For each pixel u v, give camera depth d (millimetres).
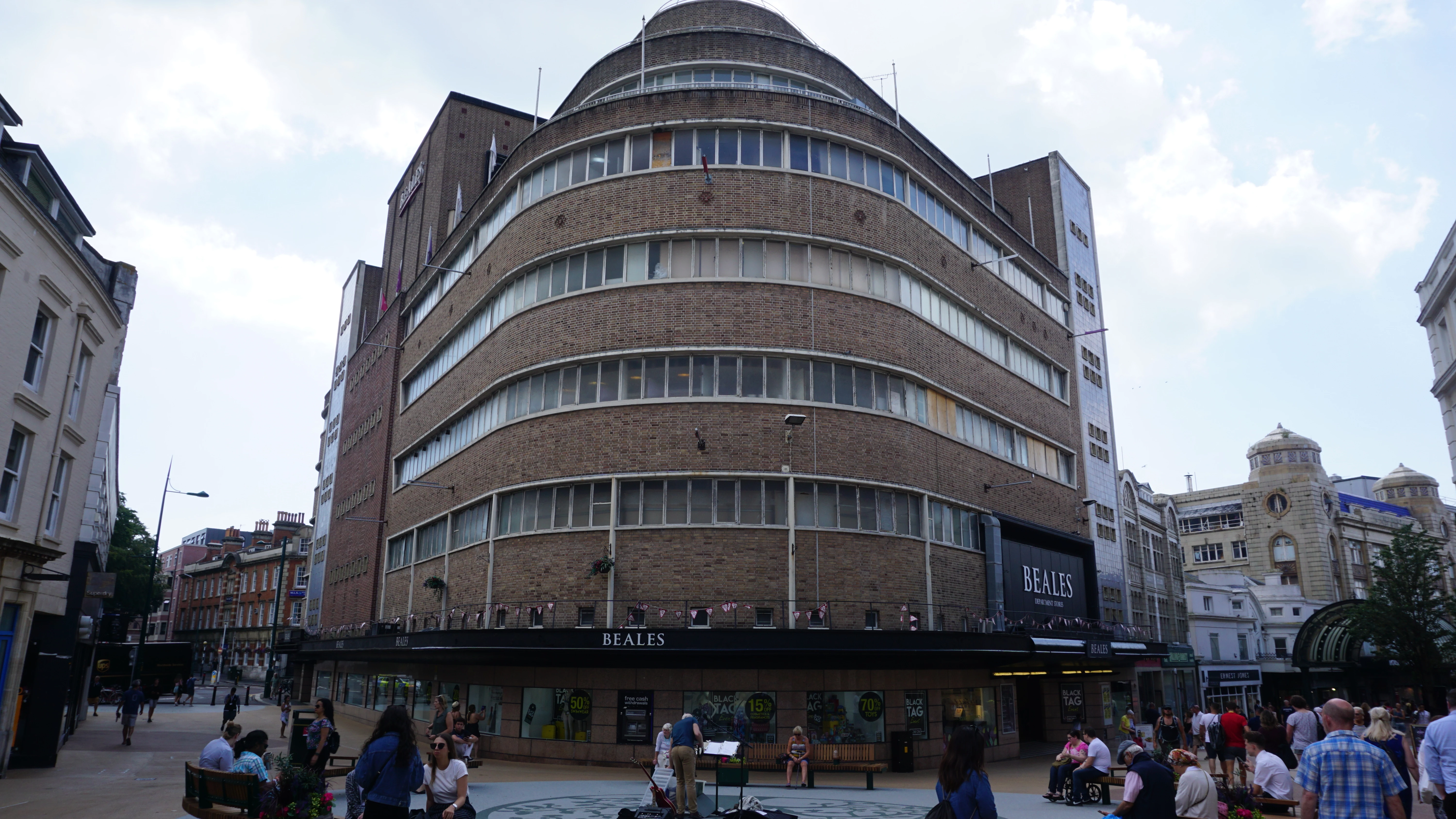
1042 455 38250
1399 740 11023
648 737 23891
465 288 35031
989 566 31312
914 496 28594
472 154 45438
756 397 26172
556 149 29969
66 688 22500
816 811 16250
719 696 24188
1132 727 27062
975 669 28719
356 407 51906
